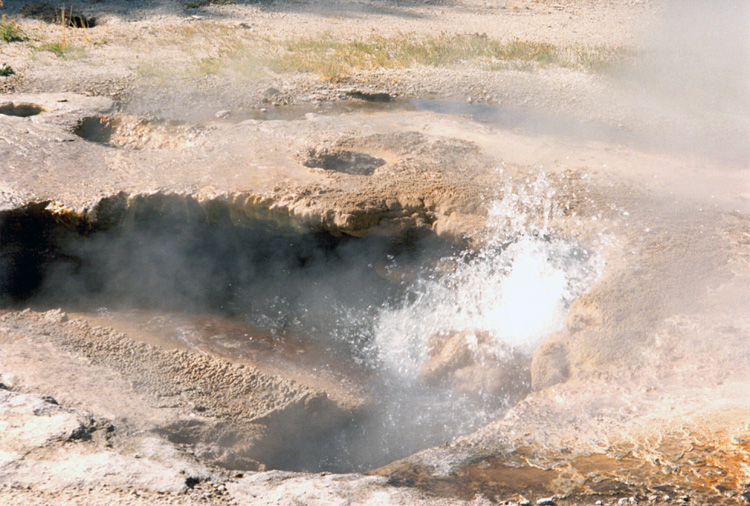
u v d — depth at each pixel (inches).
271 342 219.5
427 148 295.9
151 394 172.4
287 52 534.3
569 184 258.4
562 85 459.8
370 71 488.4
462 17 714.8
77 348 191.3
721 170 305.7
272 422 171.9
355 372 210.7
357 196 235.3
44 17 631.2
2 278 229.1
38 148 283.3
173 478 120.3
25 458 121.6
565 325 195.6
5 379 163.9
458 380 198.4
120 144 325.4
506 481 126.6
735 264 200.1
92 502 109.2
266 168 264.4
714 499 114.8
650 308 182.2
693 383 155.8
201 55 516.1
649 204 242.8
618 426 143.3
